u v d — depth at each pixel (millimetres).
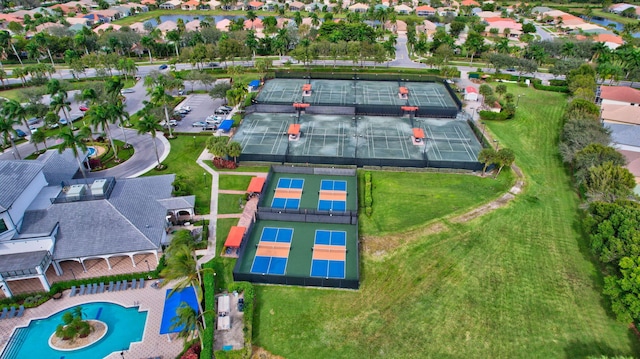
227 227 68750
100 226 60250
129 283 57562
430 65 150625
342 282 56062
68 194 63000
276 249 64125
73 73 140250
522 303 54531
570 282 57906
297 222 70438
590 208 63438
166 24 197375
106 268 60094
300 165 87500
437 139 98188
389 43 159000
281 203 74938
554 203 75562
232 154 84375
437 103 118812
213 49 146625
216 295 55688
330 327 51156
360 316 52625
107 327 51344
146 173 83938
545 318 52438
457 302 54562
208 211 72688
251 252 63438
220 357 46719
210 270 57562
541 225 69438
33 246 56906
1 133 93062
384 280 58281
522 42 191875
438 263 61094
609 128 92875
